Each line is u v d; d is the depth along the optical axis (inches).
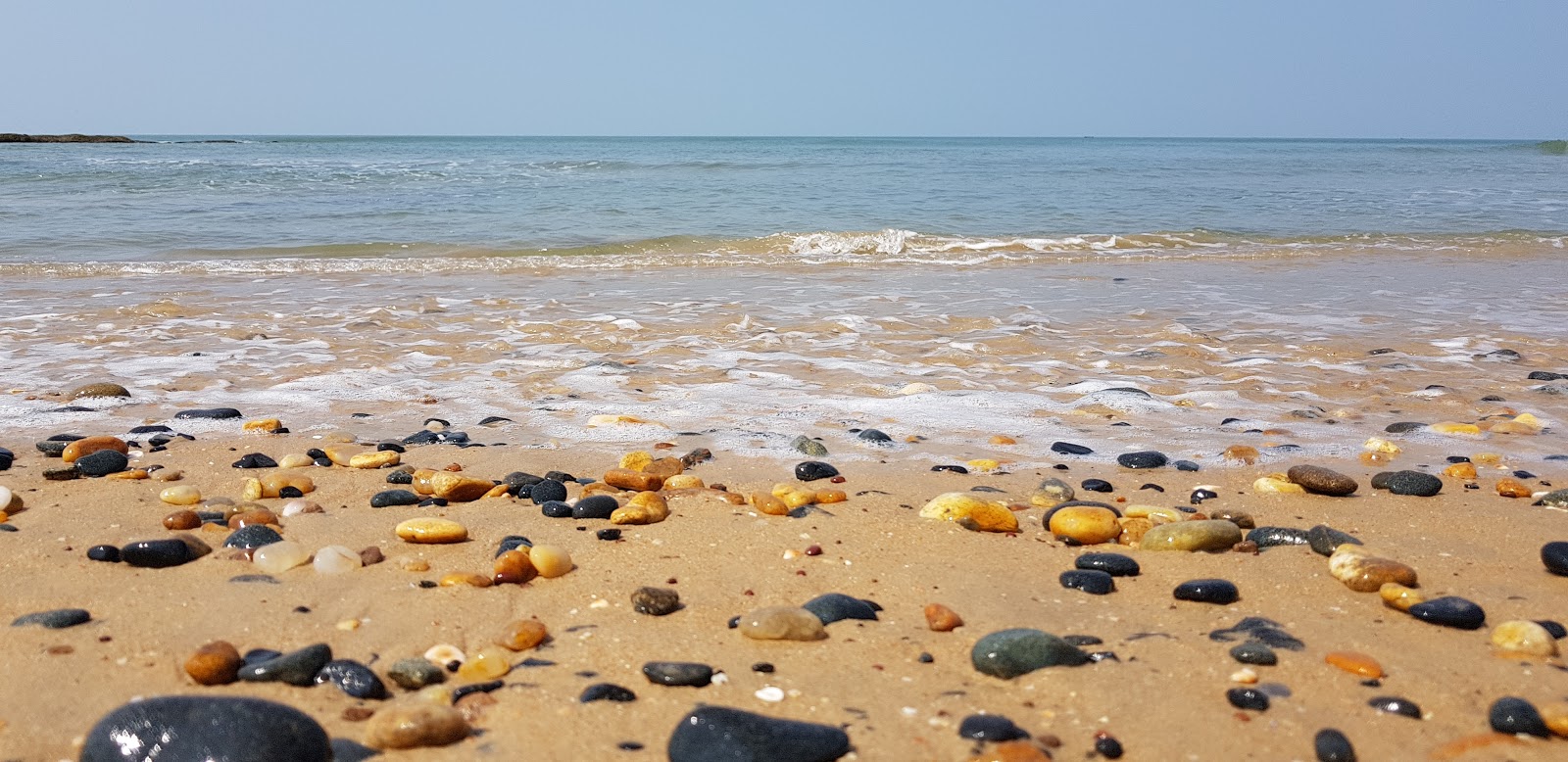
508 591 25.0
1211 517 31.0
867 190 197.5
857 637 22.8
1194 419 44.2
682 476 33.7
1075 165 353.1
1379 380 51.6
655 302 75.2
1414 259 107.7
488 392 47.4
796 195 181.6
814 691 20.3
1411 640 22.6
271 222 125.1
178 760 15.7
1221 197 190.7
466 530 29.2
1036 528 30.4
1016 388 49.4
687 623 23.5
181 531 28.6
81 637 21.8
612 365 52.6
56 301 71.7
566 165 289.6
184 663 20.7
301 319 65.7
